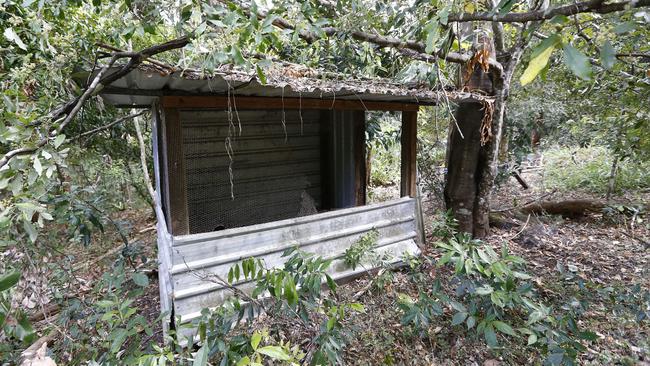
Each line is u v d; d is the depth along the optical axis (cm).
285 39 188
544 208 554
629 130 348
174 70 200
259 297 275
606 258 402
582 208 536
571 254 418
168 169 261
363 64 403
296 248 222
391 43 236
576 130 551
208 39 157
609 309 278
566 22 114
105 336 195
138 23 185
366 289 325
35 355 196
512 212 549
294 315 215
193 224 354
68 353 214
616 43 287
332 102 318
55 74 199
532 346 242
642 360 237
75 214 271
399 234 401
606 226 500
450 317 281
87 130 378
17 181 130
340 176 422
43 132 143
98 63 226
